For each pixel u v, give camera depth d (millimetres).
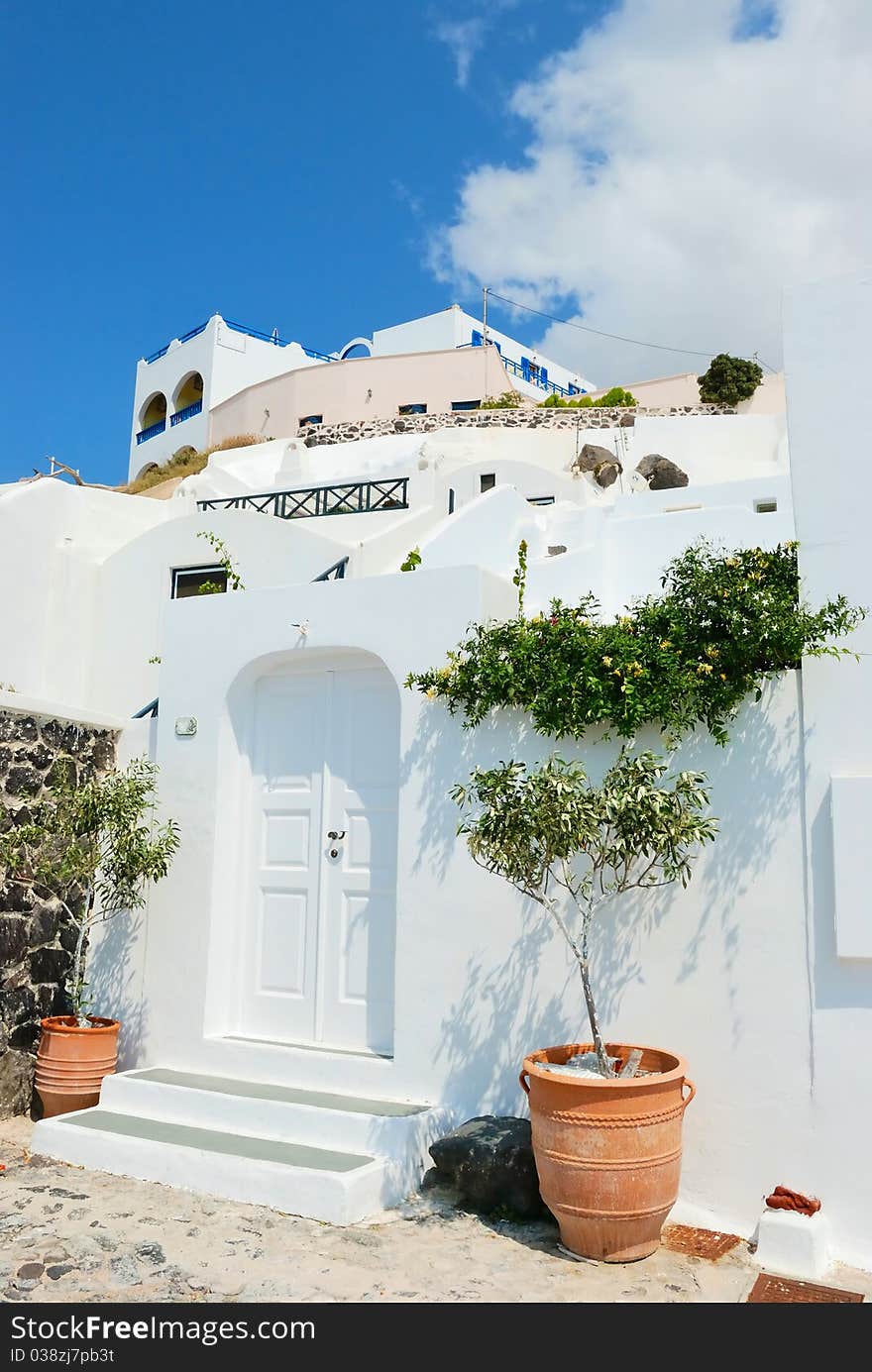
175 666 7648
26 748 7449
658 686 5457
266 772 7379
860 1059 4848
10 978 7145
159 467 39812
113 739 8195
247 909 7258
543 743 5984
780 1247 4605
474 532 13781
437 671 6406
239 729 7449
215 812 7250
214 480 19031
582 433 23859
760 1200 4977
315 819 7102
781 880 5180
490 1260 4602
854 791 4938
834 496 5426
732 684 5375
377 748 6926
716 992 5254
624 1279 4418
